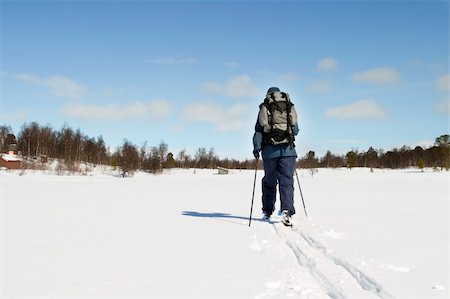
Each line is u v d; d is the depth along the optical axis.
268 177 6.05
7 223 5.57
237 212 7.45
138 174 40.47
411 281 2.82
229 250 3.93
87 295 2.48
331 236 4.58
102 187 15.54
